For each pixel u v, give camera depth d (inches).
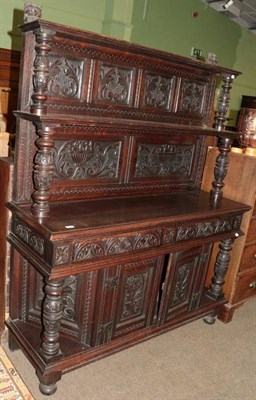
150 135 78.7
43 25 51.9
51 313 59.6
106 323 68.3
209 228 78.2
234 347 84.6
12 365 70.1
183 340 85.1
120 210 68.5
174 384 70.3
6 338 75.3
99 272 64.1
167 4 191.5
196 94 85.0
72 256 56.7
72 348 66.6
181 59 73.5
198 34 217.0
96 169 72.1
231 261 91.7
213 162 93.1
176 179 88.0
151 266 72.0
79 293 66.9
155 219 65.2
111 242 61.0
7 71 128.3
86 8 150.6
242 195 88.5
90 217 62.1
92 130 68.6
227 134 82.3
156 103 77.7
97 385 67.6
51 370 60.8
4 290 71.7
